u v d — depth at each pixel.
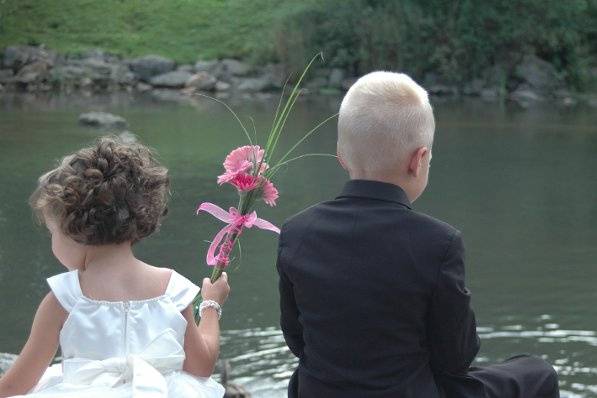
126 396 2.67
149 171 2.83
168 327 2.79
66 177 2.74
